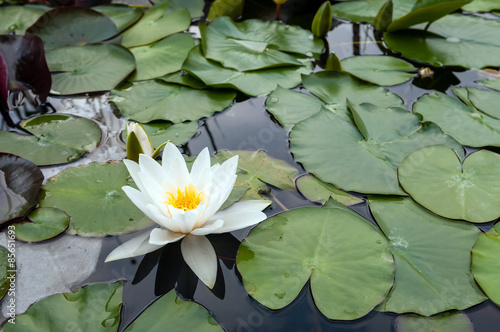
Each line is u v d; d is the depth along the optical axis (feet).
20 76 2.19
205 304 1.50
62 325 1.43
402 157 1.87
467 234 1.64
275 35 2.61
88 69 2.32
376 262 1.55
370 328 1.45
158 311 1.46
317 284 1.52
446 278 1.54
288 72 2.34
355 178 1.80
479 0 3.04
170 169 1.63
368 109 2.06
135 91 2.21
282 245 1.60
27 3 2.87
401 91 2.25
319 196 1.75
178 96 2.18
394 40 2.57
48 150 1.91
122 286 1.52
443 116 2.06
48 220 1.66
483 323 1.46
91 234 1.63
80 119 2.05
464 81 2.32
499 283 1.51
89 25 2.54
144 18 2.79
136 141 1.78
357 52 2.54
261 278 1.53
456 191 1.73
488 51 2.45
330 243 1.60
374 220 1.69
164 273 1.57
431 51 2.47
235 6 2.82
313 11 3.11
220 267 1.58
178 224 1.57
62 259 1.58
